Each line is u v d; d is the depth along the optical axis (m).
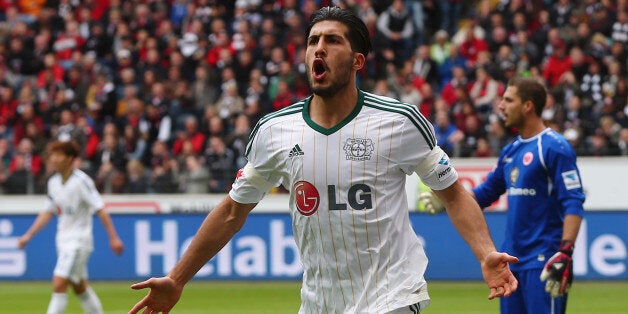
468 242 6.46
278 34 28.20
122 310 17.73
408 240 6.45
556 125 23.64
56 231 23.67
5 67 29.75
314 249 6.50
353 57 6.28
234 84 25.86
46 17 30.84
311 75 6.25
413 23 28.91
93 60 28.70
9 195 24.52
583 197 9.37
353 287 6.40
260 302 18.78
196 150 25.00
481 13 28.45
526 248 9.60
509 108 9.83
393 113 6.34
